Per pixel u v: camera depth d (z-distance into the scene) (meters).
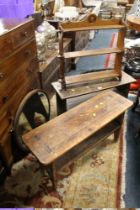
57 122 1.37
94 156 1.61
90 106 1.51
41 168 1.51
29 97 1.57
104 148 1.68
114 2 5.12
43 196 1.34
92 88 1.75
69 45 2.78
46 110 2.00
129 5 5.07
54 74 2.34
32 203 1.31
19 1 1.78
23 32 1.45
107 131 1.62
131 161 1.57
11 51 1.31
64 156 1.42
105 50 1.72
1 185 1.42
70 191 1.37
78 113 1.45
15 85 1.42
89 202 1.31
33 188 1.39
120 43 1.74
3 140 1.32
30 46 1.60
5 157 1.39
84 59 3.24
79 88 1.75
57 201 1.32
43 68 1.98
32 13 2.04
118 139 1.76
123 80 1.87
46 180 1.44
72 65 2.90
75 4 4.09
